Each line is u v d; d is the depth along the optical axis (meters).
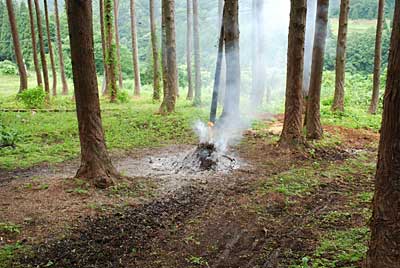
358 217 5.82
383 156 3.38
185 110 16.36
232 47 11.57
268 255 4.77
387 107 3.29
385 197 3.38
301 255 4.69
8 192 6.84
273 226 5.64
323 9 10.28
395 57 3.19
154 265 4.63
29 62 37.78
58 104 19.30
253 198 6.75
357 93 19.08
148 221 5.84
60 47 24.88
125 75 36.34
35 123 13.82
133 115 15.47
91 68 6.95
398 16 3.16
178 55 33.72
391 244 3.37
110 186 6.99
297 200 6.68
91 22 6.95
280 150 9.77
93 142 7.09
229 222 5.81
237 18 11.52
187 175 8.23
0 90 26.45
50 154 10.05
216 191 7.18
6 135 10.93
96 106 7.12
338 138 11.28
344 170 8.52
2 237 5.16
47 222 5.62
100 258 4.78
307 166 8.82
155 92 20.89
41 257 4.74
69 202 6.32
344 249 4.65
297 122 9.84
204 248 5.05
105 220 5.80
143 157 9.82
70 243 5.10
